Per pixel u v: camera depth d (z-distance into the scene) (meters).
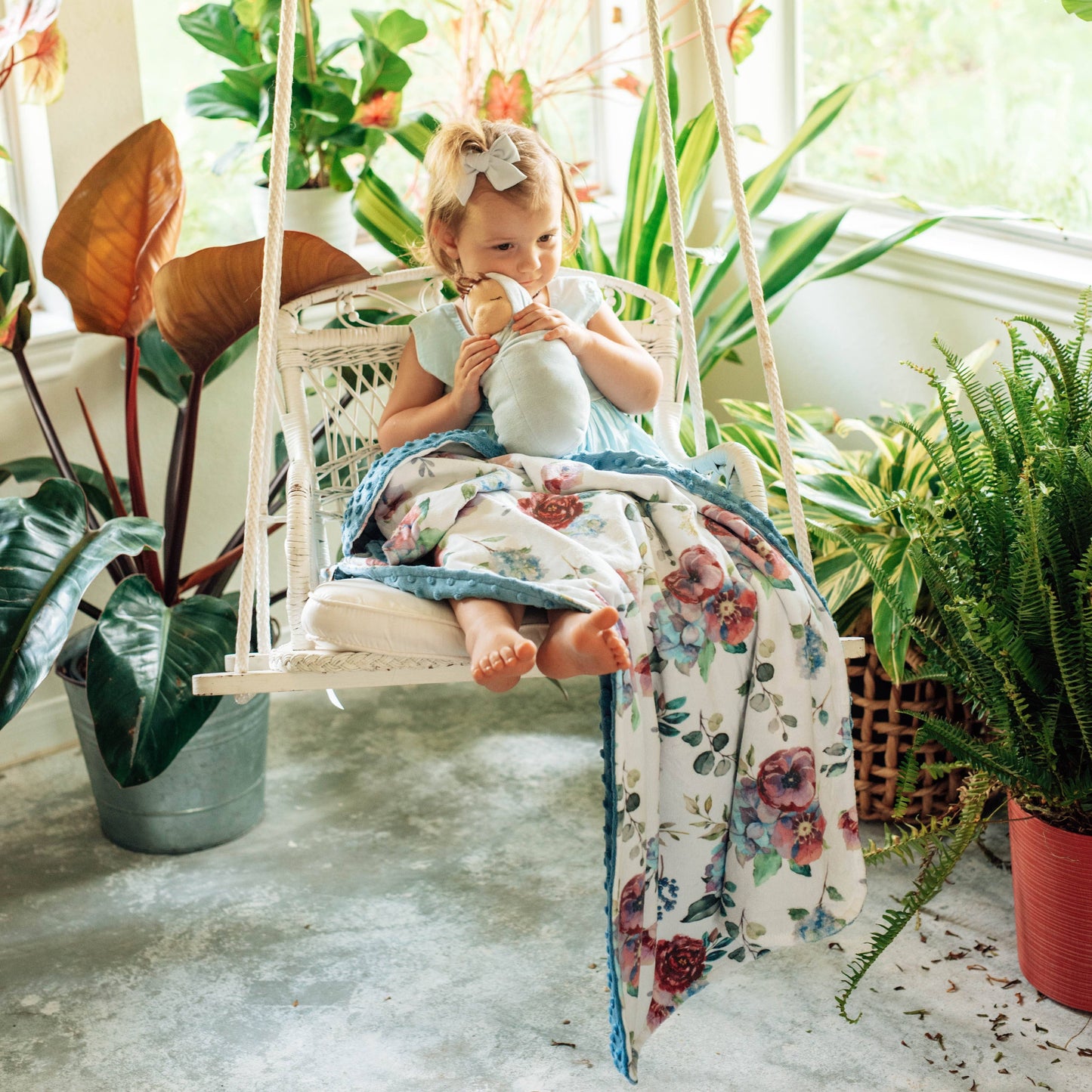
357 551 1.57
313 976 1.84
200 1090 1.63
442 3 2.50
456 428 1.61
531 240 1.56
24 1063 1.69
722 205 2.87
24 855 2.15
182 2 2.43
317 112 2.18
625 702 1.32
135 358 2.07
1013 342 1.66
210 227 2.58
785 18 2.75
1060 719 1.57
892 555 1.96
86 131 2.23
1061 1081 1.59
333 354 1.82
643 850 1.38
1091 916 1.63
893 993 1.76
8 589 1.76
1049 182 2.35
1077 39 2.25
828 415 2.41
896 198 2.23
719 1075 1.63
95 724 1.79
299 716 2.57
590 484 1.48
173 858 2.14
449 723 2.53
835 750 1.46
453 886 2.03
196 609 1.98
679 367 2.33
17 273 2.01
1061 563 1.53
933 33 2.50
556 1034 1.71
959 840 1.60
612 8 2.81
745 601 1.42
